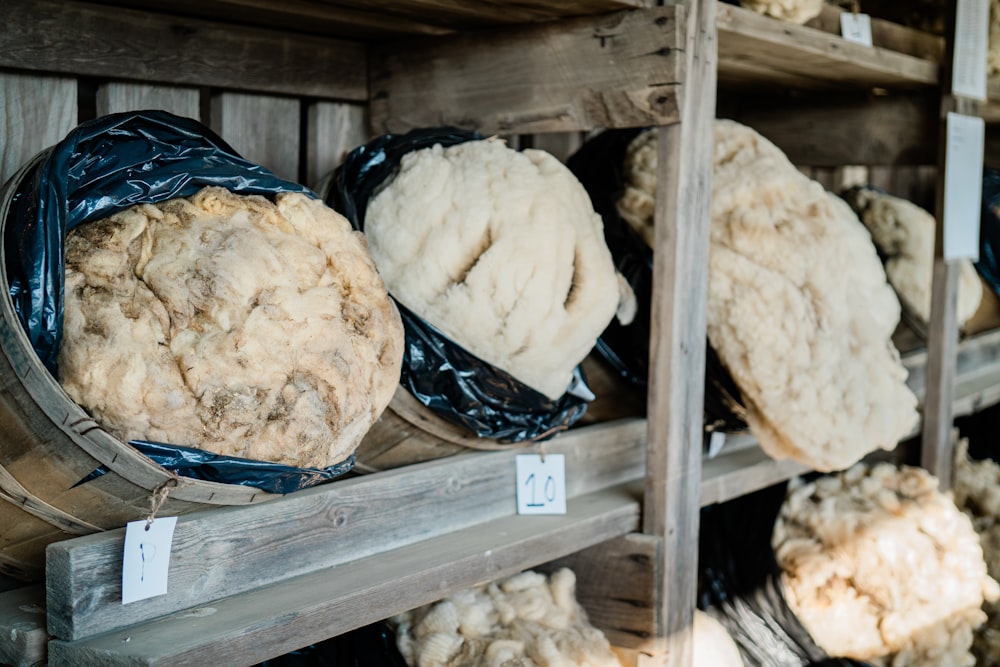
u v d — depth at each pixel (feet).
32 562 4.41
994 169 12.34
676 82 5.98
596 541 6.25
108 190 4.13
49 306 3.81
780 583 8.15
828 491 8.91
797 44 7.38
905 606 8.21
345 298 4.56
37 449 3.78
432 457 5.85
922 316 10.11
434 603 6.07
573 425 7.22
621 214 6.97
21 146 5.57
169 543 4.21
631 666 6.64
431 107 7.09
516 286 5.45
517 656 5.82
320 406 4.26
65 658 3.93
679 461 6.57
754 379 6.77
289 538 4.77
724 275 6.83
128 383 3.82
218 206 4.31
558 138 9.06
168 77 6.15
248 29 6.56
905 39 9.14
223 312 4.05
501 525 5.93
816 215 7.13
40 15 5.48
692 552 6.81
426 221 5.54
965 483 10.99
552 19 6.43
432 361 5.38
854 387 7.03
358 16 6.43
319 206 4.71
